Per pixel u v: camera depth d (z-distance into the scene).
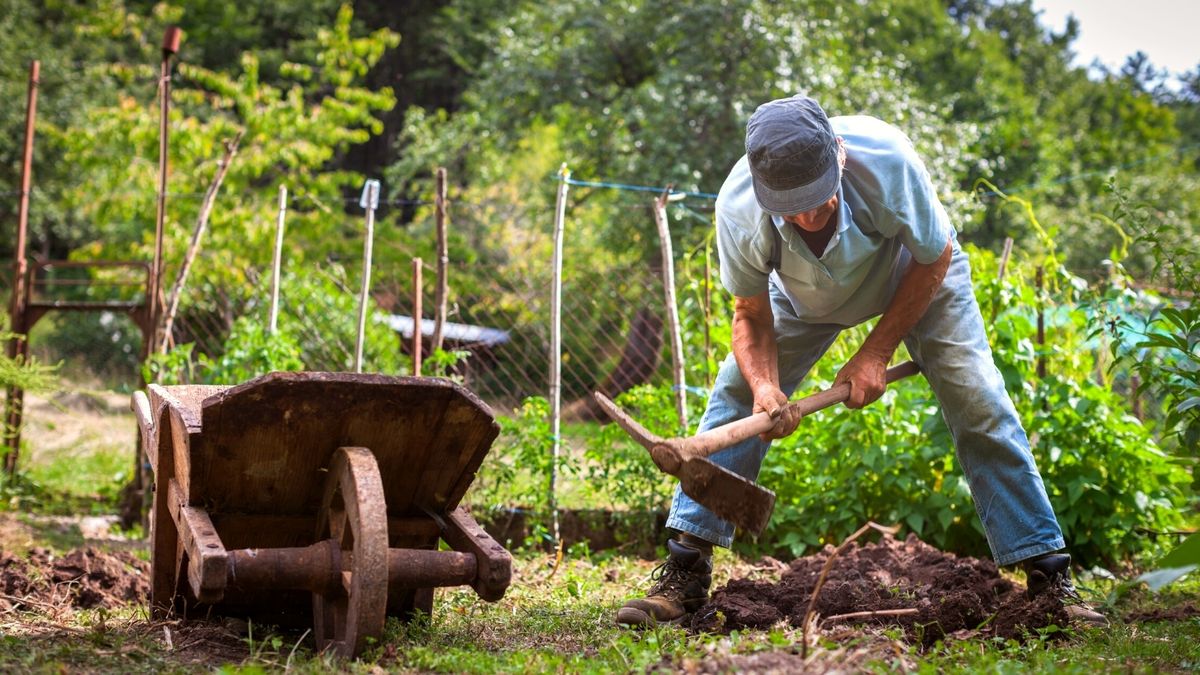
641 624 4.28
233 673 3.22
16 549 6.51
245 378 7.77
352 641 3.44
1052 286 7.31
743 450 4.58
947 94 29.16
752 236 4.18
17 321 9.16
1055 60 41.66
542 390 8.23
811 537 6.75
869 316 4.63
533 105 21.70
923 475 6.73
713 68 18.48
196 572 3.54
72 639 3.89
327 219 16.08
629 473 7.06
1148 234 5.10
